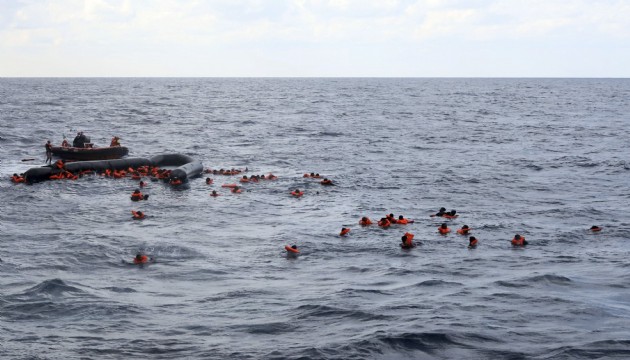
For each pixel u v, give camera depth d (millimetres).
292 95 161250
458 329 13836
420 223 25906
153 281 17938
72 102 115438
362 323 14359
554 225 25531
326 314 15016
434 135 64812
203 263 19953
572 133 66875
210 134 63469
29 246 21562
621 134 65500
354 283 17766
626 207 29359
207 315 15039
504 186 35250
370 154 49719
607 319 14508
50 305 15602
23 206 28531
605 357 12383
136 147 52000
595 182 36656
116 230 24281
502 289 17000
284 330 14016
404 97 152000
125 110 95750
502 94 172625
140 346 13141
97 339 13508
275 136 62750
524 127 74250
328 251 21578
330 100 136500
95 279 18016
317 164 44344
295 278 18375
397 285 17531
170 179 35406
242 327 14219
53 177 35625
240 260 20406
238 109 103750
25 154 46469
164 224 25562
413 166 43156
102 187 33875
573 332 13688
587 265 19625
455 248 21922
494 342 13180
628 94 174125
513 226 25219
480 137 63031
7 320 14617
